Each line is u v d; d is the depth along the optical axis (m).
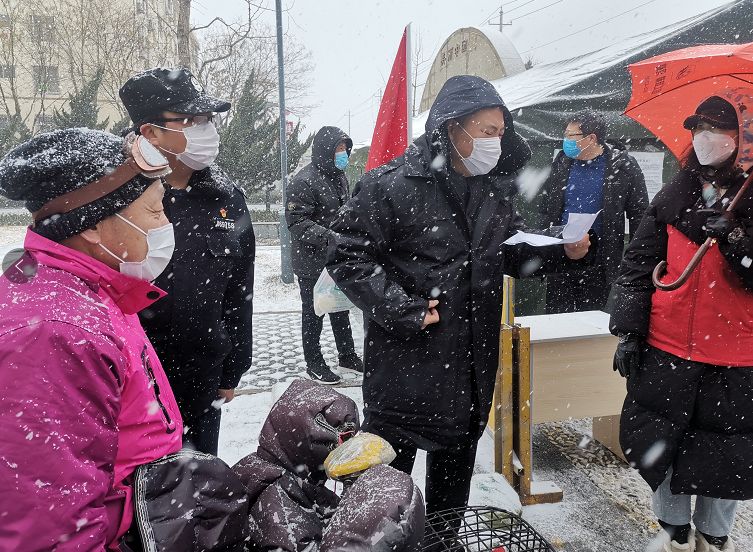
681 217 2.08
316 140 4.41
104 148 1.09
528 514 2.73
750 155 1.89
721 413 2.02
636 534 2.57
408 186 1.93
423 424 1.98
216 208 2.07
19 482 0.80
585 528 2.62
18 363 0.85
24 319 0.89
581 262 2.13
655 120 2.53
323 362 4.60
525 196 4.44
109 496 1.01
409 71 2.69
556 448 3.46
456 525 1.83
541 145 4.40
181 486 1.09
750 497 2.04
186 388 2.08
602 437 3.49
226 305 2.32
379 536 1.10
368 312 1.91
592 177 3.87
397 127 2.78
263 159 21.02
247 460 1.54
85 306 0.99
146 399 1.09
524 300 4.38
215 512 1.12
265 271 11.08
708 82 2.25
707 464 2.05
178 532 1.05
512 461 2.84
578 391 2.95
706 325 2.01
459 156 1.97
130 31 20.12
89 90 19.03
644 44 4.64
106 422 0.94
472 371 2.01
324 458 1.47
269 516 1.35
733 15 4.33
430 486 2.21
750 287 1.97
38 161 1.02
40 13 22.03
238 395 4.23
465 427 2.01
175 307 1.93
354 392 4.28
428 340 1.95
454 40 13.04
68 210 1.06
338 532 1.15
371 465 1.34
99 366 0.93
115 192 1.09
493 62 11.09
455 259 1.96
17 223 21.02
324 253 4.33
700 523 2.26
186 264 1.95
